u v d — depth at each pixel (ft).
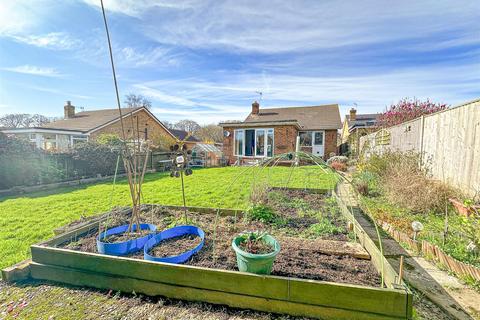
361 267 7.78
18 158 25.96
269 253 6.99
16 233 12.28
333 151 51.75
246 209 13.03
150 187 24.63
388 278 6.55
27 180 26.68
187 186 24.99
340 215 13.24
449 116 15.23
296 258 8.30
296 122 45.21
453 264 8.18
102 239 9.73
